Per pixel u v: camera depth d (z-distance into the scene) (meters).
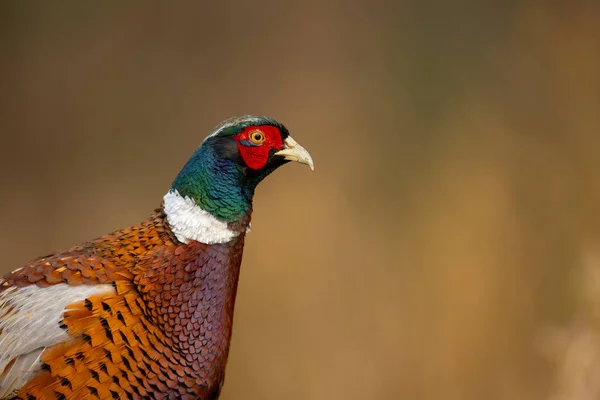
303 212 23.92
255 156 11.05
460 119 24.88
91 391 9.75
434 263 23.39
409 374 22.64
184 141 26.03
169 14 26.17
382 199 24.33
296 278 23.34
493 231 23.48
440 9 25.59
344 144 25.00
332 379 22.64
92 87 26.25
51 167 26.06
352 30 25.91
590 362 18.92
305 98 25.78
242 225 11.05
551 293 22.67
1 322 9.89
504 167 24.12
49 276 10.13
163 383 10.18
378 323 23.00
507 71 25.08
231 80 26.11
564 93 24.55
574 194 23.64
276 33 26.09
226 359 10.91
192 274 10.53
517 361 22.36
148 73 26.22
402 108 25.17
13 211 25.70
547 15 25.03
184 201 10.77
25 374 9.62
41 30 26.23
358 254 23.64
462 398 22.36
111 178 26.00
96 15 26.20
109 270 10.20
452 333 22.73
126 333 9.93
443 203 23.98
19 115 26.05
